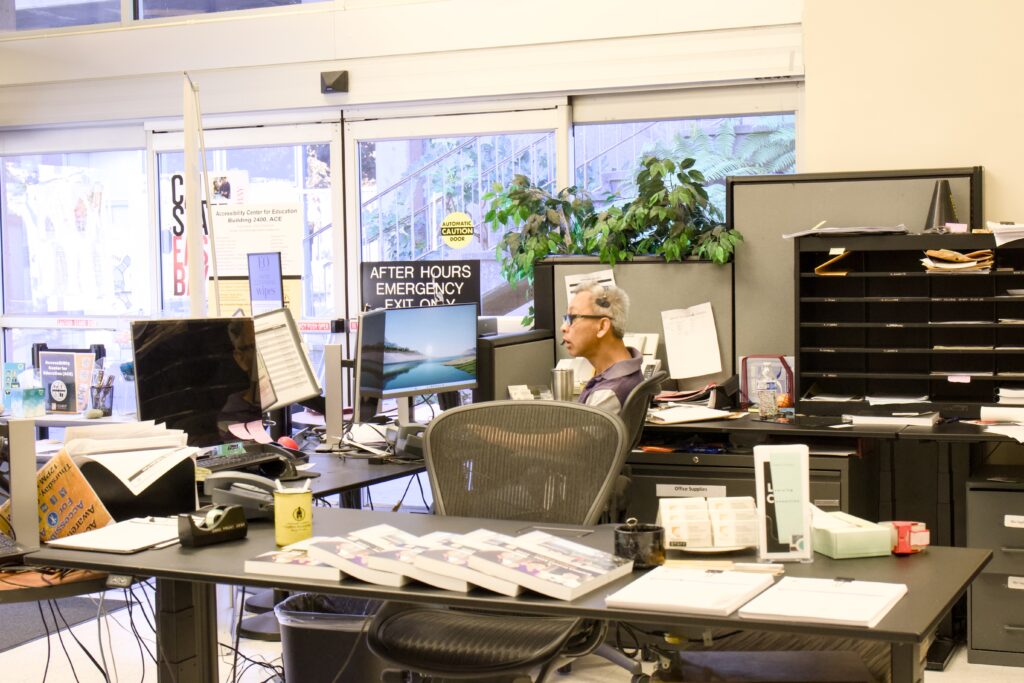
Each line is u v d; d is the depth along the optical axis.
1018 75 4.31
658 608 1.68
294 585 1.90
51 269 6.74
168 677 2.21
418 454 3.46
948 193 4.18
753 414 4.22
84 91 6.41
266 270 5.73
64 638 4.00
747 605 1.68
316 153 6.11
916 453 4.06
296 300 6.08
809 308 4.25
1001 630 3.68
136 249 6.54
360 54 5.87
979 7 4.34
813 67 4.55
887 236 3.99
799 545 1.97
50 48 6.45
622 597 1.72
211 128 6.23
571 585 1.75
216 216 6.17
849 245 4.02
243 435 3.34
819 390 4.34
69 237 6.69
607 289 3.82
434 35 5.73
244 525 2.25
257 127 6.16
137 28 6.26
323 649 2.83
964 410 3.97
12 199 6.78
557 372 4.06
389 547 1.96
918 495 4.07
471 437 2.57
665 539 2.03
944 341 4.18
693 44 5.32
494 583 1.79
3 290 6.86
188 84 3.76
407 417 3.80
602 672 3.68
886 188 4.33
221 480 2.54
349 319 6.13
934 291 4.18
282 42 6.00
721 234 4.43
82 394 5.07
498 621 2.36
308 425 4.24
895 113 4.46
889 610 1.68
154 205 6.36
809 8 4.54
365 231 6.10
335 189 6.07
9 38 6.53
